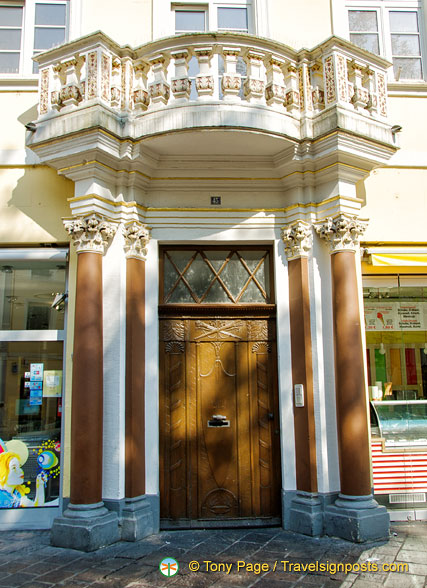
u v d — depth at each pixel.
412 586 4.02
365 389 5.77
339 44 5.78
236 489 5.76
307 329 5.71
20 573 4.38
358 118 5.71
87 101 5.60
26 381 6.08
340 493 5.42
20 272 6.32
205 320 6.00
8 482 5.90
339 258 5.68
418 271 6.57
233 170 5.98
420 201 6.62
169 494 5.69
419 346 6.54
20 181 6.31
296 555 4.72
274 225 6.04
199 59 5.65
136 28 6.64
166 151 5.76
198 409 5.86
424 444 6.18
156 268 5.89
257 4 6.77
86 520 5.00
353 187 5.88
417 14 7.30
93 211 5.53
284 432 5.67
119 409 5.42
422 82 6.96
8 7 6.96
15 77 6.52
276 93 5.75
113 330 5.57
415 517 5.89
